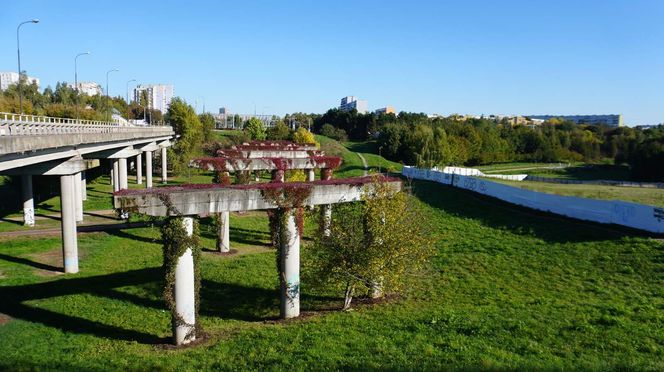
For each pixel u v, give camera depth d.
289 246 24.59
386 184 26.20
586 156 160.25
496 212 48.12
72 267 33.62
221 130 175.62
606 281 28.02
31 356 20.39
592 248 33.44
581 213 41.47
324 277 25.17
